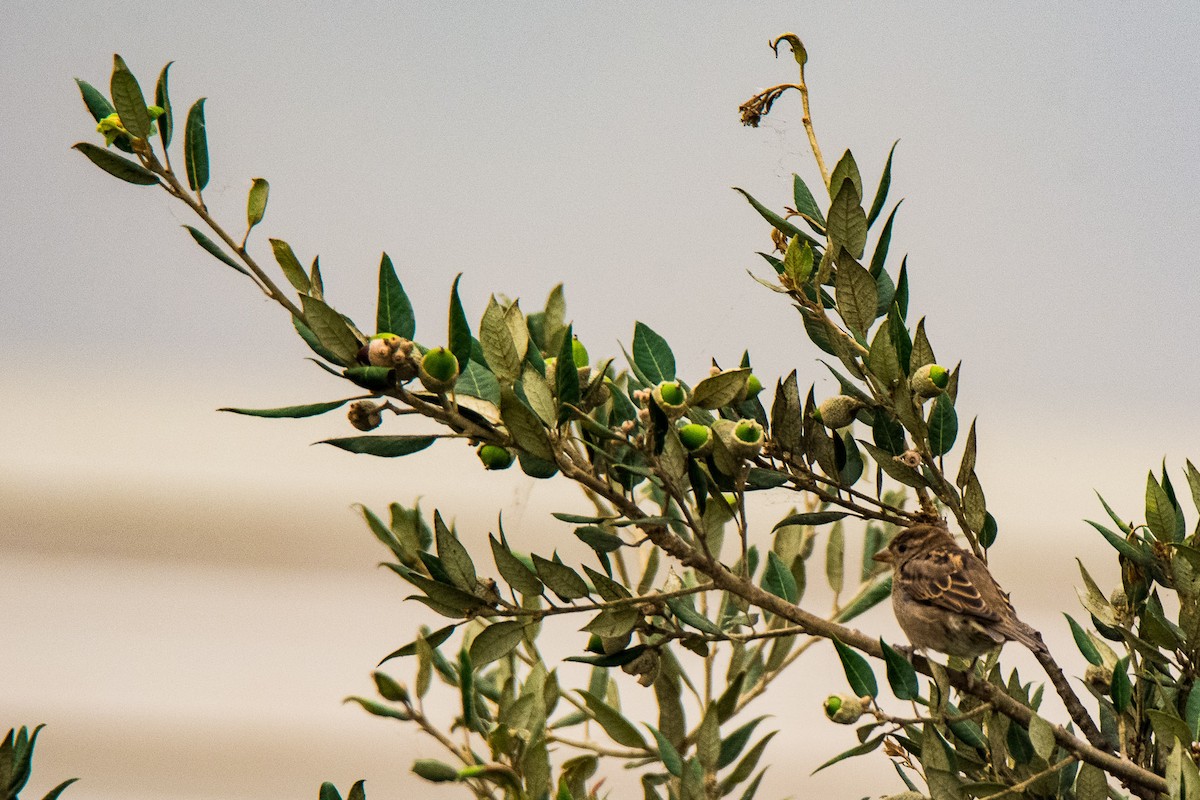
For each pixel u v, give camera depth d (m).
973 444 5.16
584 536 5.12
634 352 5.18
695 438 5.13
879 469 5.20
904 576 5.32
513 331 5.08
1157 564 5.16
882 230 5.19
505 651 5.10
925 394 5.16
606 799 5.21
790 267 5.20
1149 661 5.15
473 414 5.06
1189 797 5.01
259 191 5.07
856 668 5.10
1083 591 5.18
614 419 5.16
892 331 5.17
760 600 5.12
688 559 5.11
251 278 5.07
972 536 5.18
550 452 5.06
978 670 5.21
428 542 5.16
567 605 5.12
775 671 5.30
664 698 5.25
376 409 5.04
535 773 5.05
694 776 5.15
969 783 5.07
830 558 5.38
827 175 5.22
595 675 5.35
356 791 5.05
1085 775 5.07
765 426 5.21
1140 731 5.14
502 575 5.11
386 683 5.05
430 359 5.03
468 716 5.05
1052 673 5.19
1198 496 5.15
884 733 5.11
